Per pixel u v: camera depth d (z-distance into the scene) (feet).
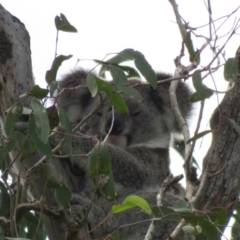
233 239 23.00
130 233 29.27
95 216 27.66
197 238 20.68
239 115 24.47
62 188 19.81
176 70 23.75
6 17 24.90
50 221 22.56
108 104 19.70
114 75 19.97
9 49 24.54
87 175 29.35
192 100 22.47
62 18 20.15
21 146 19.84
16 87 24.43
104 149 19.57
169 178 20.11
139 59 20.59
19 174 21.22
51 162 23.68
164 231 29.19
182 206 19.27
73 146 29.45
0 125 23.47
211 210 20.22
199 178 23.34
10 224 19.85
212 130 21.07
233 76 21.47
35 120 18.52
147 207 16.62
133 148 36.32
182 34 23.70
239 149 24.09
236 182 23.71
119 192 33.24
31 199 23.91
